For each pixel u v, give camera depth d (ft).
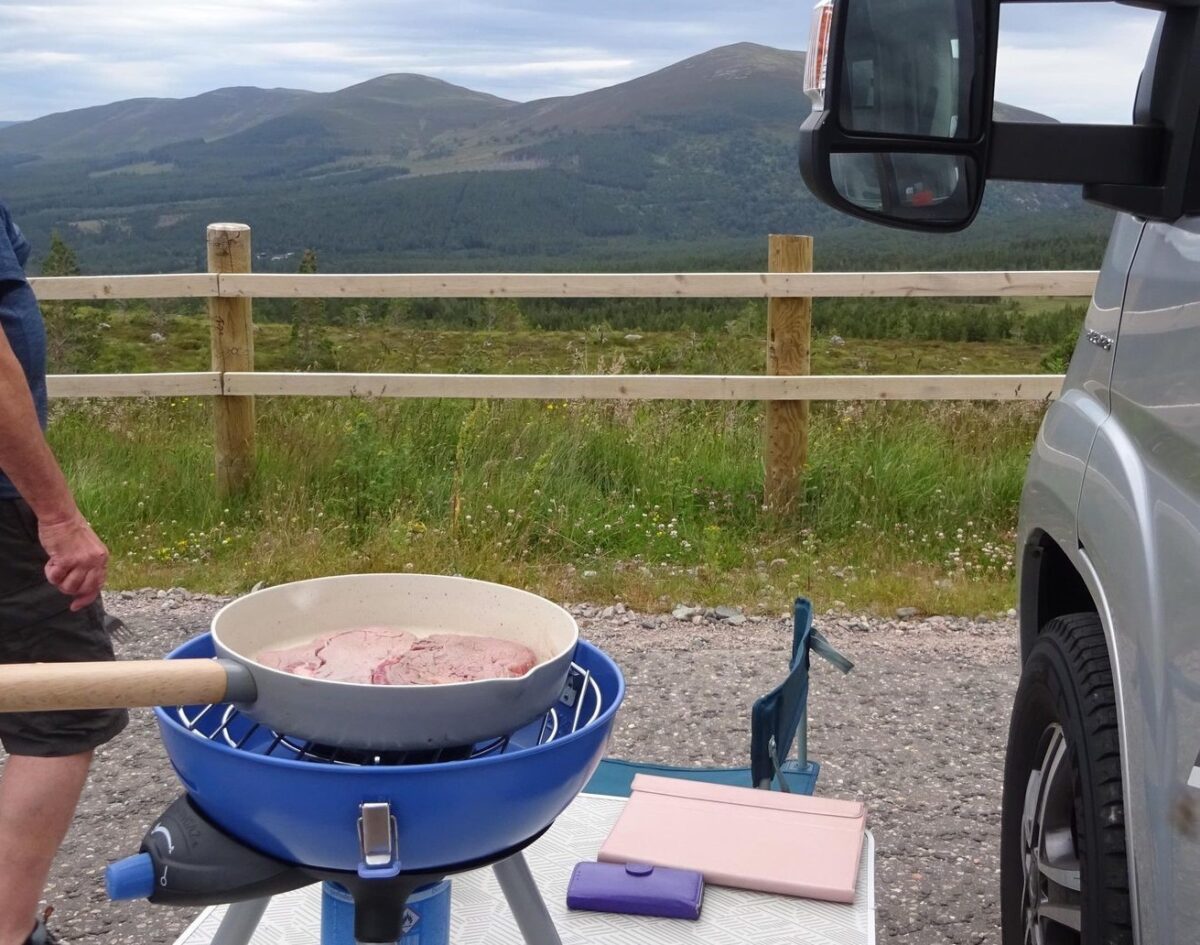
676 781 9.35
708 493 24.36
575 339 34.27
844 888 7.79
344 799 4.98
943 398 23.66
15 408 7.41
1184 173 6.08
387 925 5.39
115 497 24.57
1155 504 5.85
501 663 5.88
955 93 5.91
